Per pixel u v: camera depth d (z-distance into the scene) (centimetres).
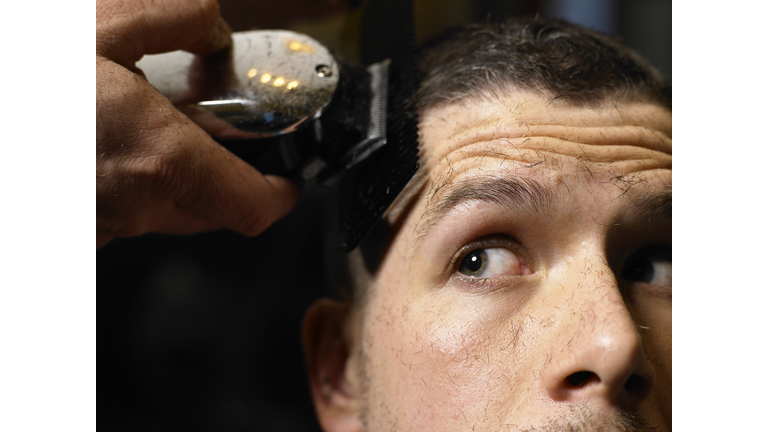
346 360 85
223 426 129
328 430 85
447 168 64
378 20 85
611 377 51
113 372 128
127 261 134
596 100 66
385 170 67
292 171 69
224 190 61
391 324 67
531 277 62
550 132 62
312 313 89
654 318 62
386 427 67
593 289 56
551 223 60
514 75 67
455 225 62
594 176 60
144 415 128
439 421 60
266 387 133
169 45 62
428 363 61
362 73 73
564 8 146
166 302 132
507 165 61
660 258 68
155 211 61
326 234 96
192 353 131
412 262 65
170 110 58
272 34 67
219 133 62
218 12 63
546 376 54
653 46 146
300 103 62
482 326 60
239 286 137
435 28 142
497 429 56
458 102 67
